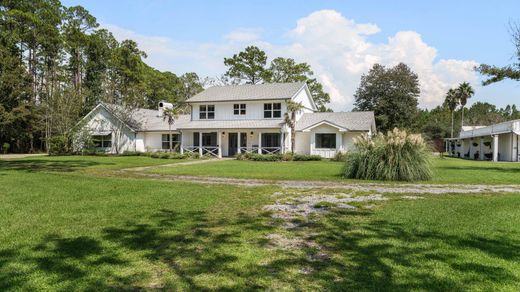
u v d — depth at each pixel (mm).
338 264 4160
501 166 20891
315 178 13797
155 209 7262
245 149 31797
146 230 5605
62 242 4910
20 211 6934
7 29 42312
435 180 13117
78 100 37188
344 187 11273
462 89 57531
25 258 4254
